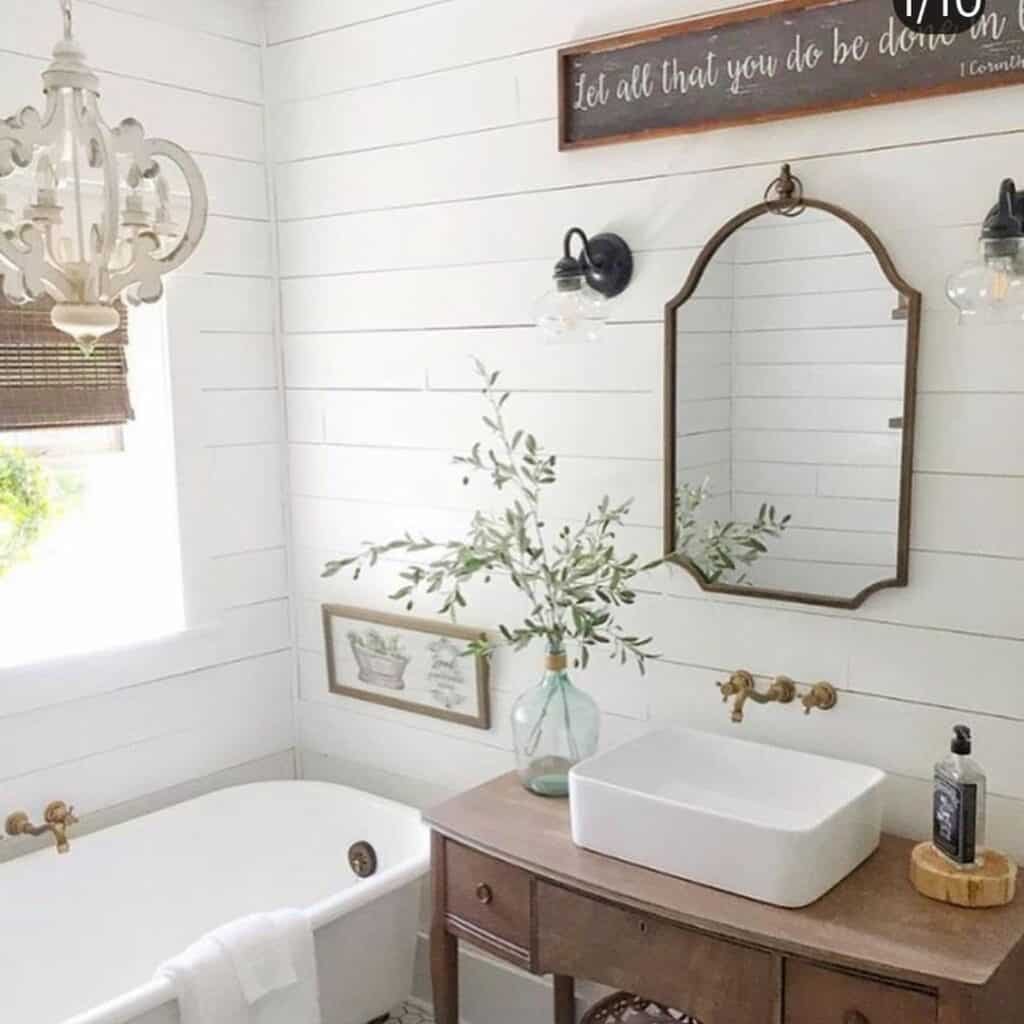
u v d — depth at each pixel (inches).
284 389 122.9
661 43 88.0
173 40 110.4
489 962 108.0
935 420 79.1
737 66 84.4
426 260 107.6
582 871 76.9
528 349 100.9
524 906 80.2
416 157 106.8
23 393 102.2
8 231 60.2
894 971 64.0
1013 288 68.8
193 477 115.7
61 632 110.0
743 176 85.8
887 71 77.9
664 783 89.2
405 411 111.7
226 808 114.7
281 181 119.1
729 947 70.1
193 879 111.8
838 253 81.5
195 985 80.4
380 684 117.5
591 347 96.3
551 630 90.2
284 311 121.3
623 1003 95.3
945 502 79.5
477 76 101.0
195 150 113.2
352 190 112.7
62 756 106.7
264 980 84.1
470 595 108.8
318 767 126.6
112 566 114.9
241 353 119.1
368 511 116.8
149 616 115.8
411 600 112.7
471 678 108.9
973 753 80.2
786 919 69.6
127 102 107.0
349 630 119.4
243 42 116.6
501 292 102.2
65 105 61.2
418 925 103.7
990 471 77.5
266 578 123.8
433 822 85.7
